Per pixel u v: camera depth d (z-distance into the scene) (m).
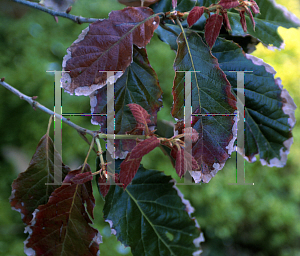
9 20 1.89
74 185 0.39
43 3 0.45
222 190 1.83
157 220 0.43
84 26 1.93
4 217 1.50
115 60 0.38
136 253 0.43
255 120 0.43
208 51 0.38
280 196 1.93
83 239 0.40
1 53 1.82
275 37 0.43
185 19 0.42
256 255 2.01
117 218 0.43
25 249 0.39
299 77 1.79
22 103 1.79
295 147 1.88
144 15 0.39
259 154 0.44
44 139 0.41
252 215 1.88
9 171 1.71
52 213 0.39
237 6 0.38
